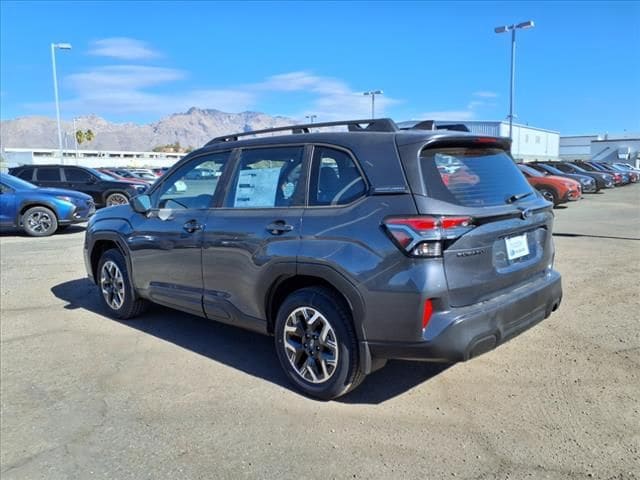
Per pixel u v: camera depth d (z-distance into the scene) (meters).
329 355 3.60
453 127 4.34
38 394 4.01
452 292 3.17
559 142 82.12
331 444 3.19
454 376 4.04
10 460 3.18
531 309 3.65
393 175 3.32
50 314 5.96
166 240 4.78
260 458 3.08
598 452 3.01
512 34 33.31
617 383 3.84
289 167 3.92
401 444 3.16
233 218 4.18
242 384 4.05
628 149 69.75
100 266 5.85
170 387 4.05
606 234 11.05
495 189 3.61
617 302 5.77
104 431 3.46
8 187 12.52
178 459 3.11
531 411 3.49
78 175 17.38
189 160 4.85
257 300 3.99
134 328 5.44
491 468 2.90
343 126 3.99
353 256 3.34
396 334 3.22
